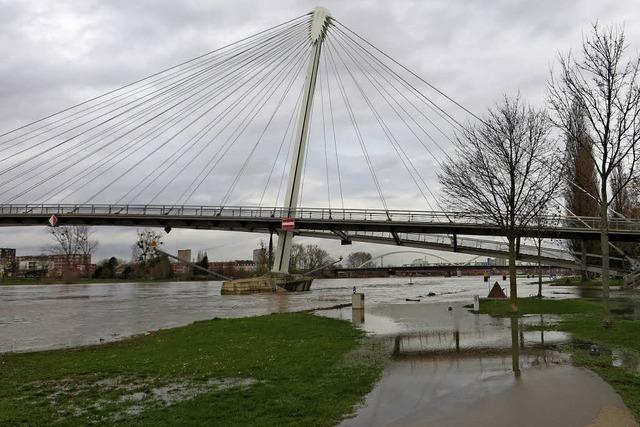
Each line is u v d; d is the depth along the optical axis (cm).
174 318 3541
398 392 1055
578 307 2936
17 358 1734
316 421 880
